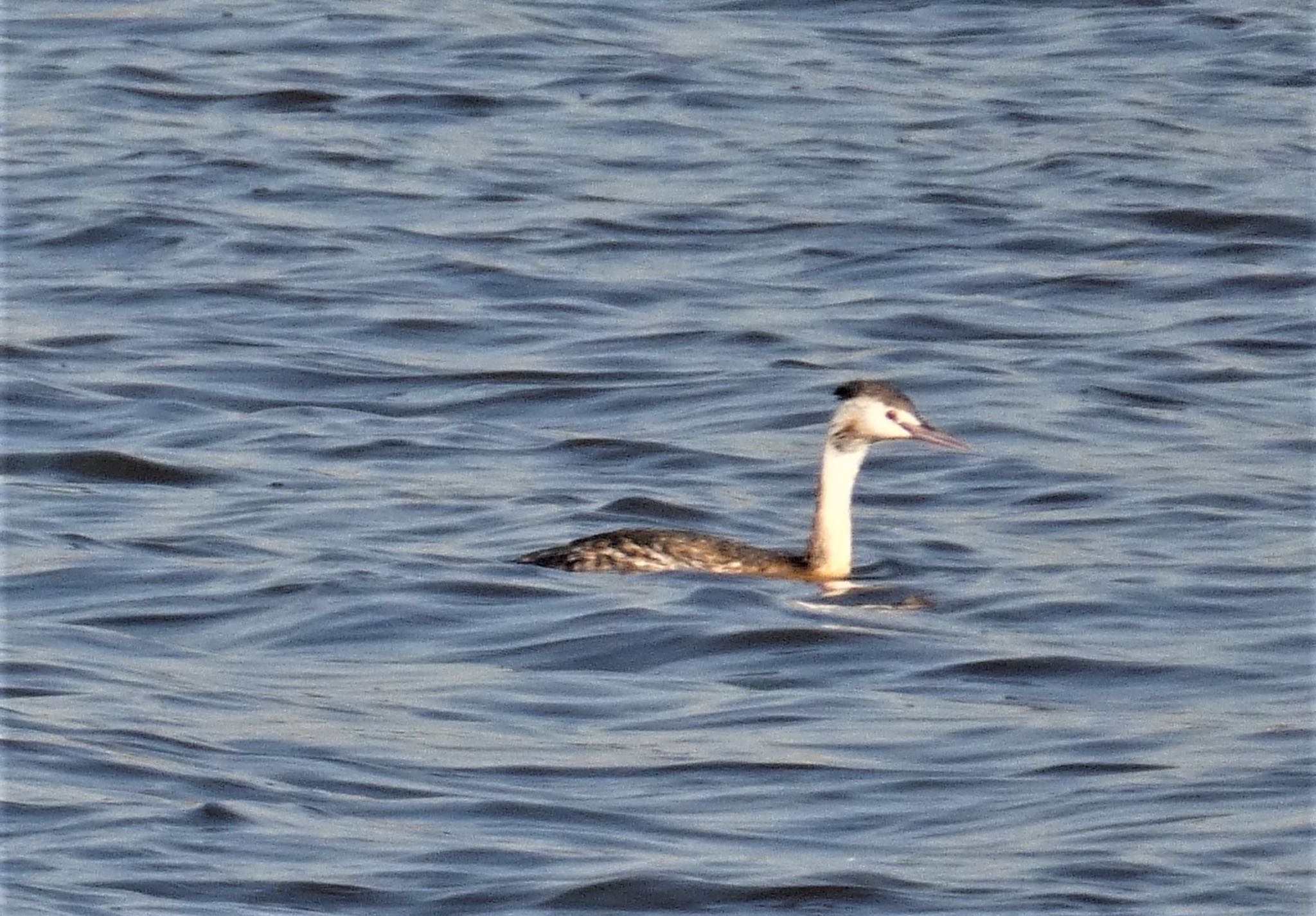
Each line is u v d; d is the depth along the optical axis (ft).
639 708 48.60
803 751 45.68
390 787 43.37
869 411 56.90
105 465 66.64
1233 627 54.54
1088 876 39.40
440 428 71.72
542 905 38.24
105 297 84.84
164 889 38.34
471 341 80.94
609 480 66.85
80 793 42.22
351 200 96.48
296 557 58.18
